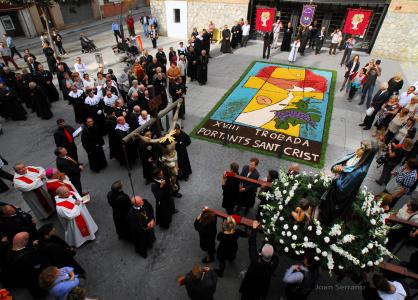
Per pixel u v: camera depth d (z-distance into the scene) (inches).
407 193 288.7
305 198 196.7
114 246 251.6
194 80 576.4
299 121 435.5
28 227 227.8
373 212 192.5
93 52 748.6
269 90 531.2
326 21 733.9
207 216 205.9
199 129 418.9
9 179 309.1
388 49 671.8
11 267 192.4
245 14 757.9
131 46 688.4
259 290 193.6
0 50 625.0
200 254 244.5
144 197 301.9
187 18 826.8
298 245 182.7
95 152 323.9
